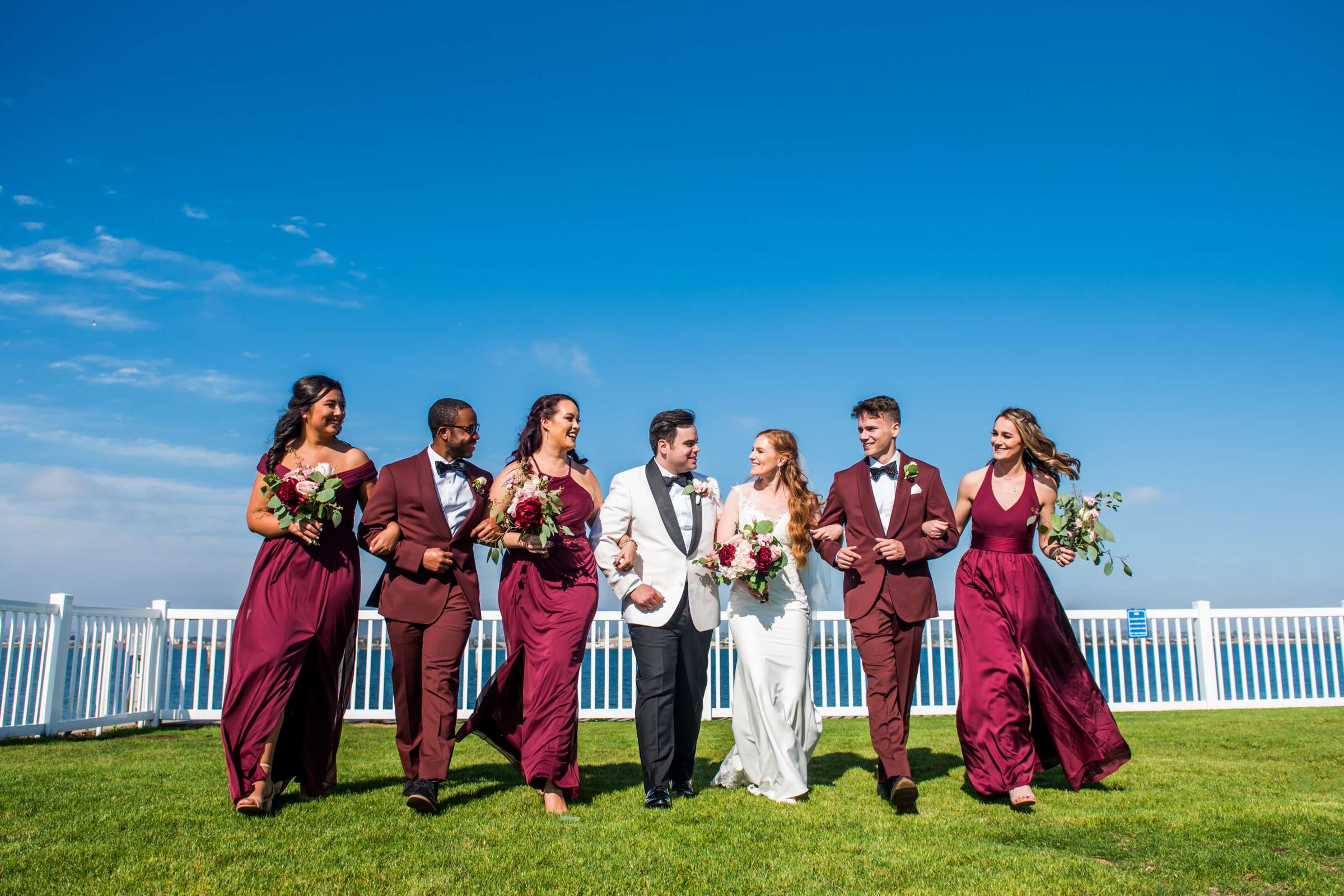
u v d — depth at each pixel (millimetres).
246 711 4484
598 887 3451
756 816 4711
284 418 4938
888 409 5488
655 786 4945
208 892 3303
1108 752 5438
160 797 4918
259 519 4801
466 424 5086
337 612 4824
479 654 10398
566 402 5199
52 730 8688
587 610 5004
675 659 5125
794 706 5387
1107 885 3535
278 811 4555
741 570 5043
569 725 4812
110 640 9523
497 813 4652
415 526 4914
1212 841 4191
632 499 5258
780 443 5562
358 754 7246
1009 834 4328
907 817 4703
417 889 3389
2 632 8273
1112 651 13156
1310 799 5164
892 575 5285
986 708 5145
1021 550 5535
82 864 3615
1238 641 11914
